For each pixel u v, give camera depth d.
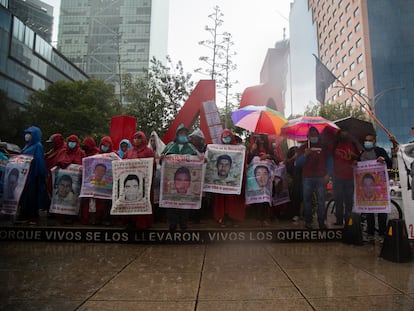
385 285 3.41
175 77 14.15
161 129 13.74
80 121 34.88
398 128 55.84
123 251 4.97
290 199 7.68
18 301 2.95
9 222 6.70
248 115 7.59
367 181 5.83
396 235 4.40
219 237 5.58
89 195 6.23
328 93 75.94
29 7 77.94
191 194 5.68
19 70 44.75
